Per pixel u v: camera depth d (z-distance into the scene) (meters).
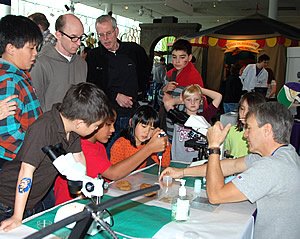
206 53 9.97
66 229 1.24
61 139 1.44
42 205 1.83
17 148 1.67
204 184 1.99
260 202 1.62
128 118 3.15
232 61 9.48
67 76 2.61
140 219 1.45
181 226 1.40
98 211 0.89
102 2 13.06
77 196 1.66
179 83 3.33
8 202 1.52
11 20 1.76
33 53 1.81
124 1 12.88
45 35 3.53
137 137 2.28
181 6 10.24
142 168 2.30
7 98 1.65
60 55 2.57
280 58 8.22
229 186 1.56
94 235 1.26
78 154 1.61
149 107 2.32
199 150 2.25
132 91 3.29
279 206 1.59
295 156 1.64
